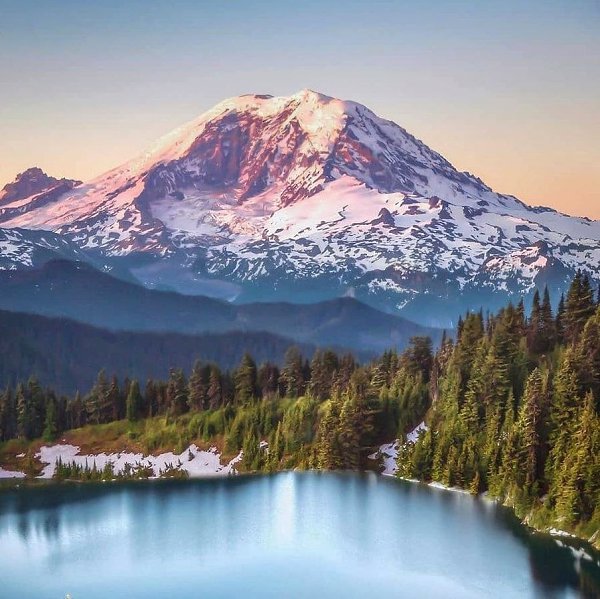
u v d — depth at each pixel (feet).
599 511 571.69
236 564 552.41
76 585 525.75
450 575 520.01
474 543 573.33
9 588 522.88
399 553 559.38
